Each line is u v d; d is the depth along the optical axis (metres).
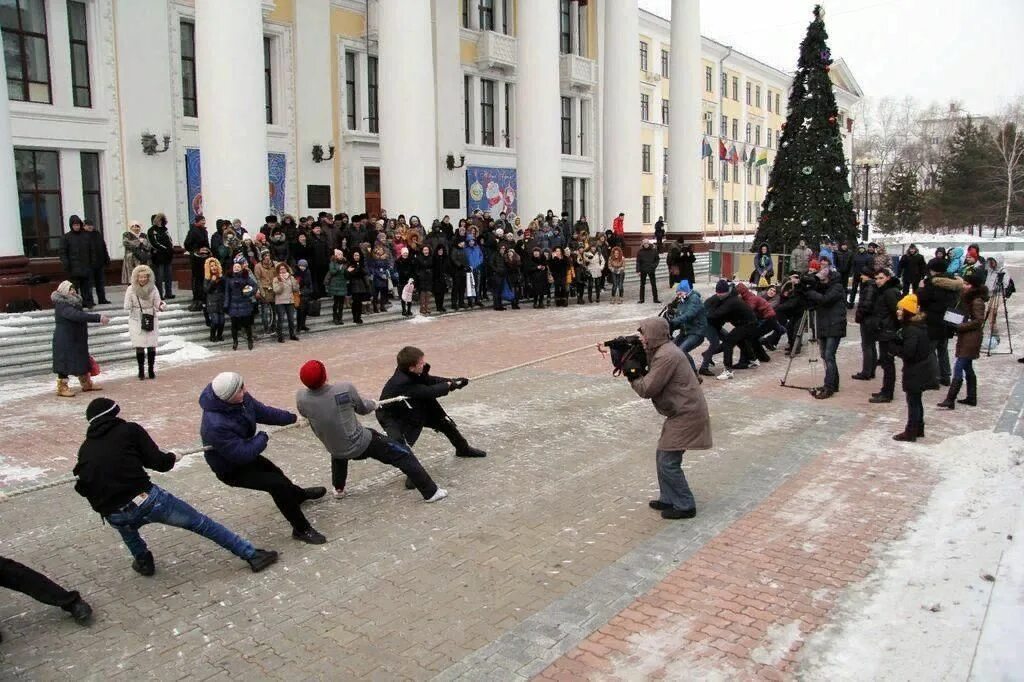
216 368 13.30
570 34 33.78
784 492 7.15
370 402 6.86
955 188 64.88
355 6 25.83
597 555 5.84
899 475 7.59
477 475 7.76
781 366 13.41
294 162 24.45
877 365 12.96
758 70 61.56
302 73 24.38
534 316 19.66
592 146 35.00
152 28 20.64
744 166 59.94
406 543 6.12
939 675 4.14
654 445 8.76
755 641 4.57
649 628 4.75
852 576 5.38
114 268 20.20
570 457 8.33
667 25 48.47
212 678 4.36
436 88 27.89
